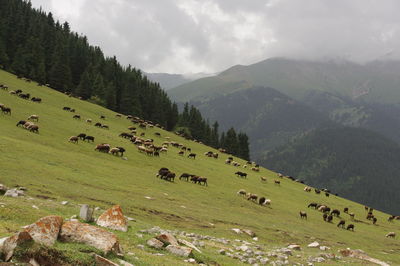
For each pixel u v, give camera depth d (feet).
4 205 61.26
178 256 58.39
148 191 147.23
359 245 155.43
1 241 34.63
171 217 112.57
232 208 167.53
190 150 358.23
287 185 327.67
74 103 405.39
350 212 281.74
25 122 220.43
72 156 174.19
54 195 99.25
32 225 41.32
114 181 148.25
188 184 195.93
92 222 66.59
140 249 56.44
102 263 39.22
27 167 126.21
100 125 319.27
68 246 41.68
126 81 602.85
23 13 601.62
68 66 517.14
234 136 583.58
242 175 291.38
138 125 415.03
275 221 163.43
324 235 159.94
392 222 283.38
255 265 67.92
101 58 631.15
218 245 81.97
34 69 482.28
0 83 357.20
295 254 95.50
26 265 33.04
